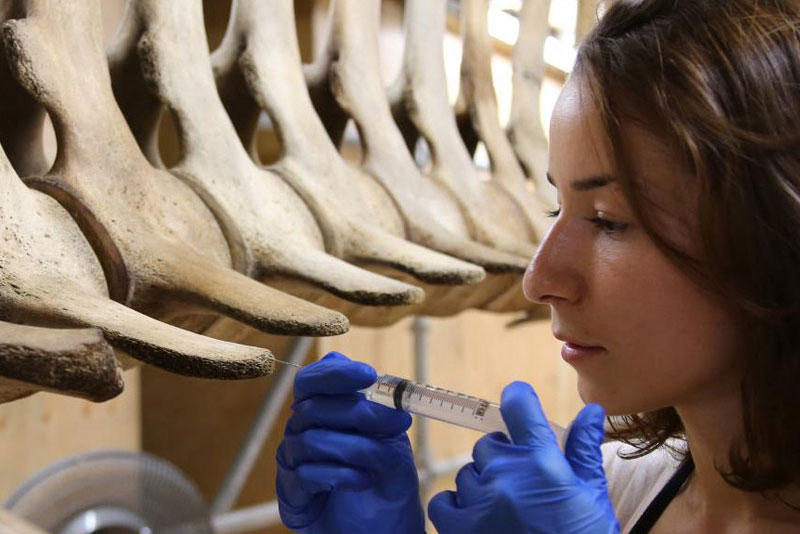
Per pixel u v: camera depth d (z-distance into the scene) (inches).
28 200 25.7
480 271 36.3
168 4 34.8
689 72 23.2
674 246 23.9
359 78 45.5
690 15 24.1
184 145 34.5
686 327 25.0
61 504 45.4
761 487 25.8
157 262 28.0
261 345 33.6
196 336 22.3
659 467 34.3
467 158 49.7
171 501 49.8
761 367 24.2
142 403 69.4
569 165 25.6
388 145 45.4
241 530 65.9
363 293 30.3
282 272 33.2
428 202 45.4
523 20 59.4
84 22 30.2
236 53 40.2
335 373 26.2
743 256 23.2
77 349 18.3
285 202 36.1
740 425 27.0
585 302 25.9
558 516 22.8
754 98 23.0
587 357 26.5
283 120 39.0
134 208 29.4
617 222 25.2
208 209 33.3
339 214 37.9
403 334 84.5
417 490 27.2
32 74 27.4
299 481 26.4
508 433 25.0
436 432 92.7
